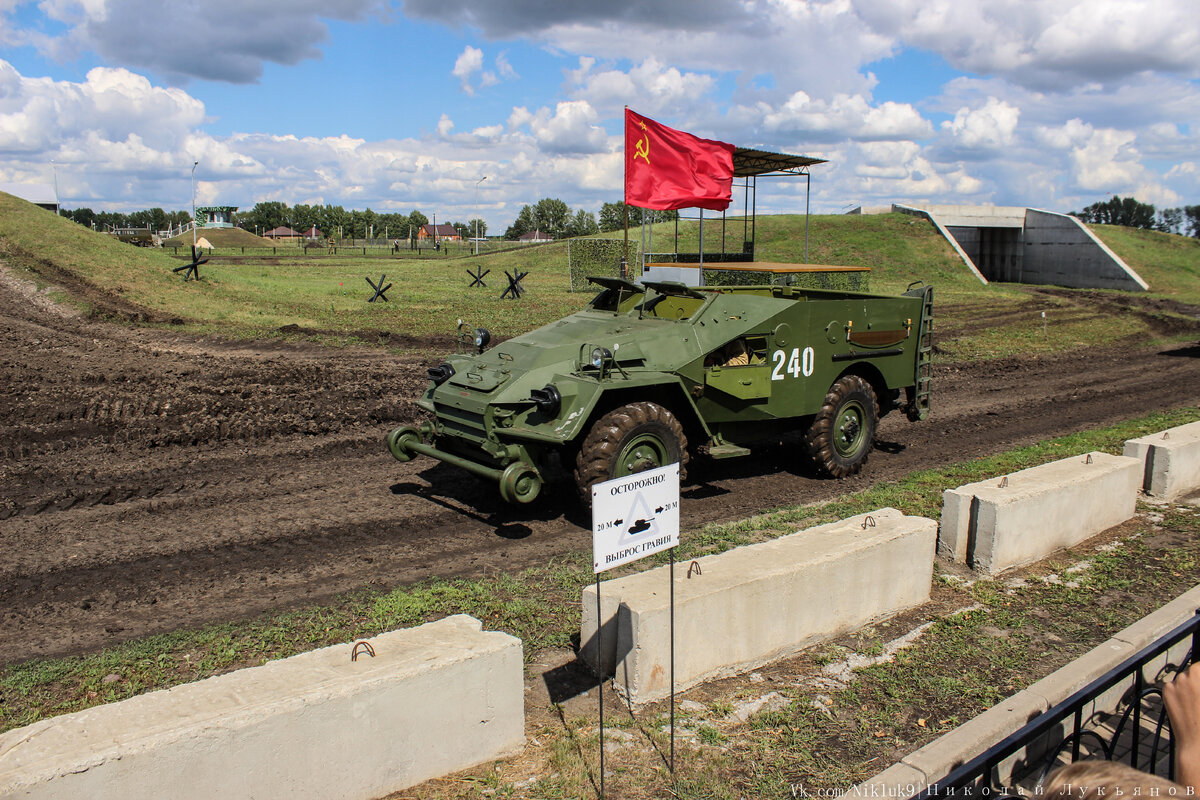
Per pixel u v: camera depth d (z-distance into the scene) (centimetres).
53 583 558
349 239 10081
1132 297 3419
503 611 521
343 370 1355
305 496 754
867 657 479
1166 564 631
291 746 309
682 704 420
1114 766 166
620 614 419
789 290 847
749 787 356
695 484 834
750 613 454
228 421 998
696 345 737
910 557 536
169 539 642
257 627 491
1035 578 602
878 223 4925
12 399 1083
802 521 698
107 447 895
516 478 636
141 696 313
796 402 805
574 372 686
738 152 1293
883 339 882
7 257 2202
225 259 4738
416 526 682
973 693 439
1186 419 1160
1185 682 195
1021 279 4769
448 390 717
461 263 4528
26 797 259
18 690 418
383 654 353
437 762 350
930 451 988
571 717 405
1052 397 1357
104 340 1619
